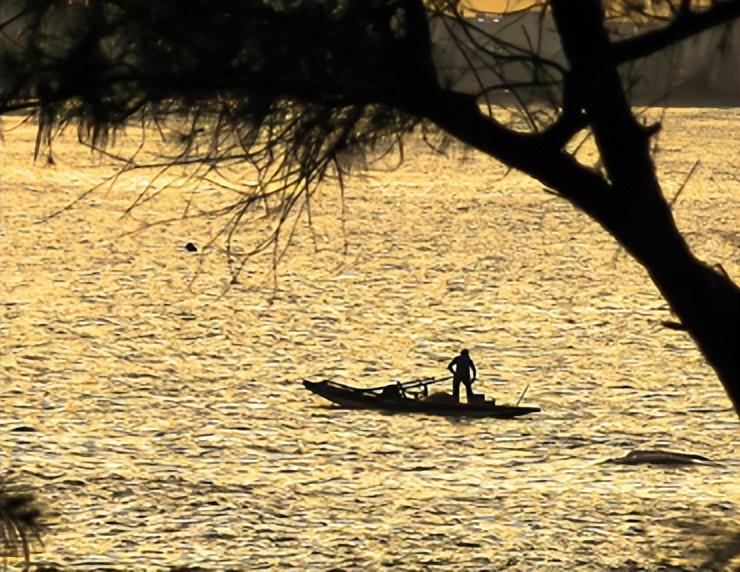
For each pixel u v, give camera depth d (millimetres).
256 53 37625
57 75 36625
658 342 134750
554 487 84750
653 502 80500
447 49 39500
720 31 40250
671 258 44344
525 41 39812
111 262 183250
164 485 83125
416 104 39625
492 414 103938
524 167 42812
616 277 177625
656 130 43438
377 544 73062
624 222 43969
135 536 72750
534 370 121938
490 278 176125
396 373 120875
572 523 76812
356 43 38062
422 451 93625
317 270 178125
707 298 44531
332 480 85875
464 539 73875
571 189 43594
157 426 99000
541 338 136875
